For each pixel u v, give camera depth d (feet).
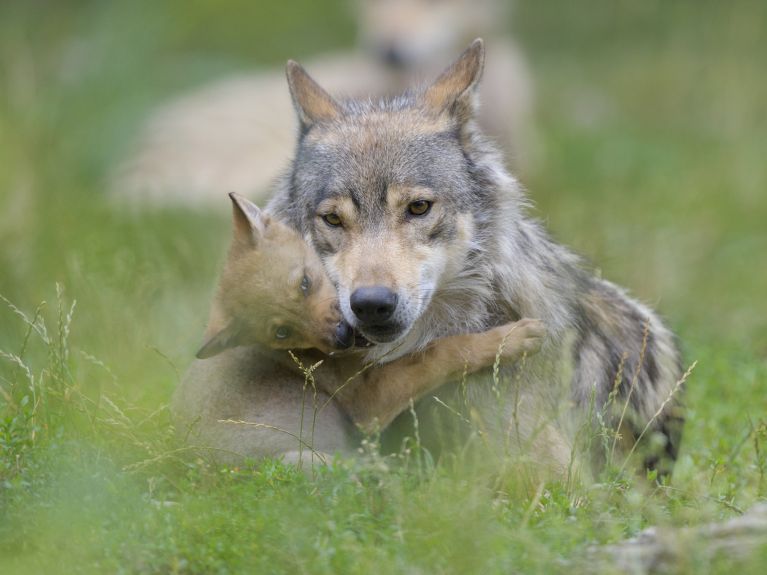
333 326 30.04
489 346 30.76
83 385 34.53
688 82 102.58
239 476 28.14
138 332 40.32
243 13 112.47
